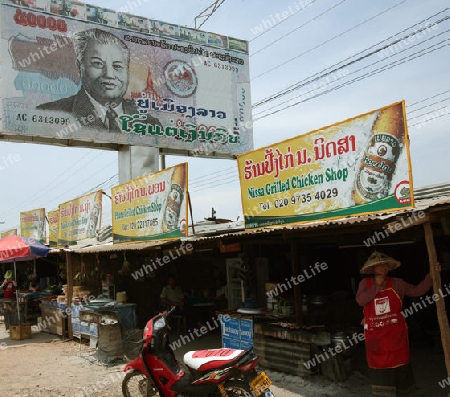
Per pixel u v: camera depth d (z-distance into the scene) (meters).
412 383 4.96
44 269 19.44
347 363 6.73
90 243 14.94
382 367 4.91
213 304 11.54
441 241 8.53
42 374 8.58
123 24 16.23
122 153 16.30
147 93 16.45
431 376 6.63
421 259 8.77
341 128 6.48
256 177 7.95
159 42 16.95
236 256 10.97
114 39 15.97
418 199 6.76
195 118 17.47
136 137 16.02
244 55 19.16
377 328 4.95
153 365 6.04
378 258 4.99
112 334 9.20
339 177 6.50
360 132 6.21
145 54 16.58
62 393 7.20
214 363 5.39
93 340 10.64
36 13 14.56
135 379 7.29
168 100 16.89
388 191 5.82
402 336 4.93
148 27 16.78
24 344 11.95
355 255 9.54
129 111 15.97
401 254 9.05
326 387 6.38
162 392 5.98
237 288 10.90
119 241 12.40
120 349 9.24
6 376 8.56
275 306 7.84
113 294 12.13
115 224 12.62
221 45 18.53
